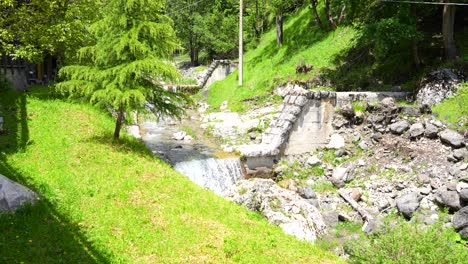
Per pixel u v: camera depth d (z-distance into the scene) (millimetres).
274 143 18938
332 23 29484
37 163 11500
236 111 25312
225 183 17375
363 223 14438
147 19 13992
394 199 15320
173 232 9430
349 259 10758
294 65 27688
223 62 35219
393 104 19141
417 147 17297
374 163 17562
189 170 16438
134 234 9031
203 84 33969
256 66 30984
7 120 14641
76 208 9453
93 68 13961
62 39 17562
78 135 14523
